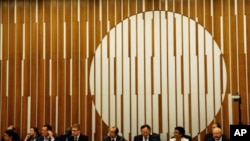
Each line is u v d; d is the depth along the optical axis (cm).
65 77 770
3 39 793
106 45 766
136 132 741
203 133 725
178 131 666
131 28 764
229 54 735
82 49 771
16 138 695
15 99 777
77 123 757
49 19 787
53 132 762
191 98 735
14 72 783
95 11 776
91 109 757
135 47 759
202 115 729
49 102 769
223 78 732
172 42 751
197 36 747
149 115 742
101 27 771
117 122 748
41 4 791
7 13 796
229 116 722
